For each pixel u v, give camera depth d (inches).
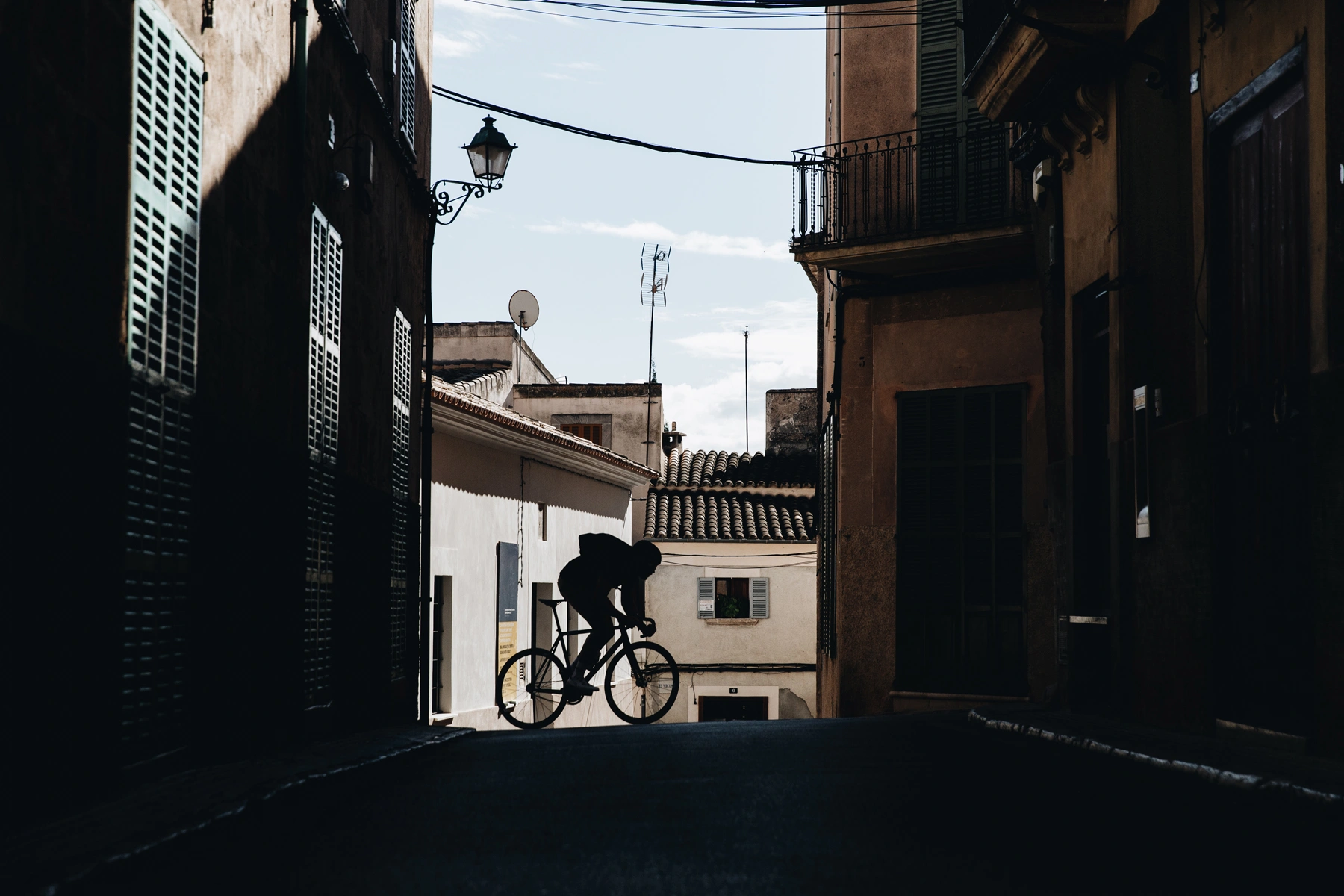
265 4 310.0
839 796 201.8
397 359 506.9
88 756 196.9
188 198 252.1
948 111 598.9
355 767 278.4
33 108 184.4
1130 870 139.6
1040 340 562.9
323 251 366.3
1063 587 418.0
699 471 1376.7
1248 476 282.4
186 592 246.1
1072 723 337.1
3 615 169.6
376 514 452.1
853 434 615.8
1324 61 249.6
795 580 1239.5
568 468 1010.1
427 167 581.3
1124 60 356.5
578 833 170.6
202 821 179.2
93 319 205.0
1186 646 306.7
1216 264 302.2
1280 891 128.6
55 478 185.6
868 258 587.5
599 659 479.2
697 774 239.3
